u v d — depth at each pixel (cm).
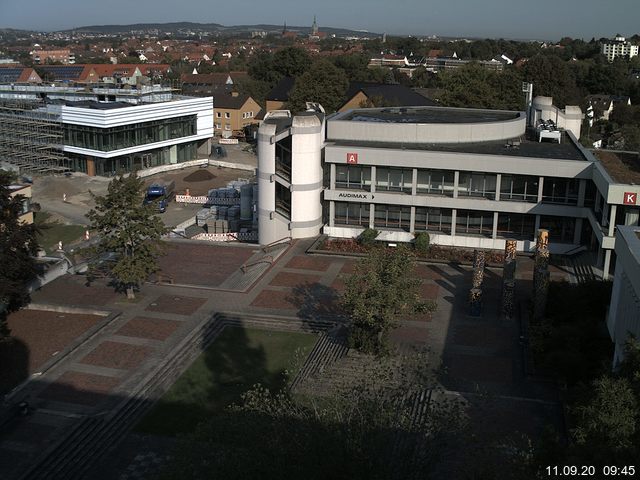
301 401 3631
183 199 8806
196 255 6366
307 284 5631
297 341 4656
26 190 6625
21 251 5034
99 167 9944
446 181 6444
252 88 16575
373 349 4328
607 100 18175
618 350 3697
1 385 4016
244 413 2556
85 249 5334
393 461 2392
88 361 4288
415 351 4406
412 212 6544
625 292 3694
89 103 10438
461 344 4562
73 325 4816
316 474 2214
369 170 6612
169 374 4188
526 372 4134
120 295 5366
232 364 4341
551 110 8262
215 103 14312
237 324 4922
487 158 6197
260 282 5675
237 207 7919
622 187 5053
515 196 6319
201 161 11100
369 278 4197
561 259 6138
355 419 2466
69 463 3353
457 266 6103
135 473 3303
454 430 2783
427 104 12900
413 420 2806
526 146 6912
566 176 6059
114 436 3578
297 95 12588
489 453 2702
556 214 6184
